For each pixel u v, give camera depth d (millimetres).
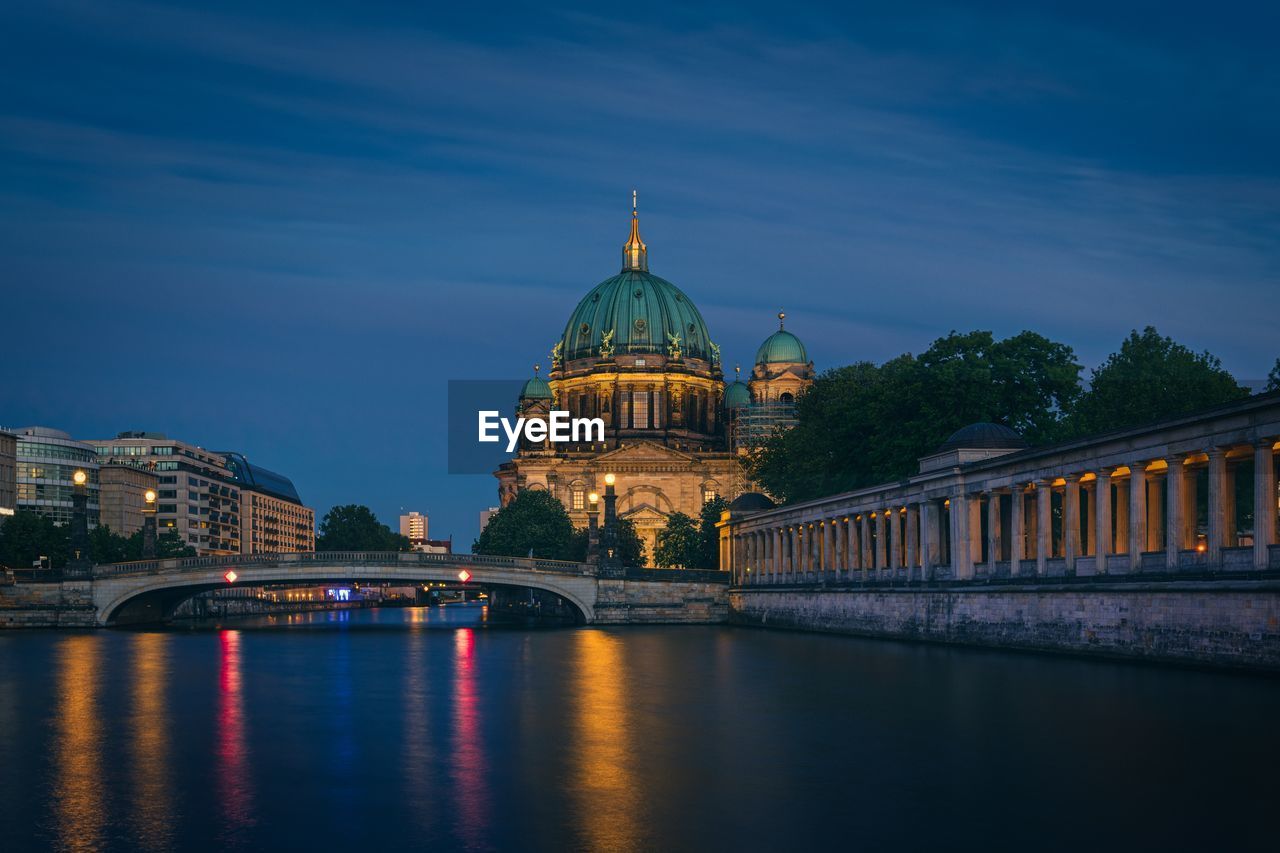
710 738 49844
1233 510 81750
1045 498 92250
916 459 131250
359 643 118250
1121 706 55281
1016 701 58281
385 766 44375
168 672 82250
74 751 48125
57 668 85750
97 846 34000
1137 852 32531
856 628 125250
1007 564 97000
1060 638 86500
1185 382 137250
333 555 153125
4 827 35969
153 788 41000
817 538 144375
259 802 38812
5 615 150625
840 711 57312
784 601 146375
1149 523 91250
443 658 95188
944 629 104812
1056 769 42062
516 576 158375
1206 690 60000
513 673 79938
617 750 47250
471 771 43312
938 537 110688
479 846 33656
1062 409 133750
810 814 36594
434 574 154750
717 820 36000
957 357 133250
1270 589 66250
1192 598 72500
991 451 104250
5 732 53281
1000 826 35000
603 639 123250
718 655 94938
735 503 179125
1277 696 57562
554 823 35844
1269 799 37562
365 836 34719
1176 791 38656
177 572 152875
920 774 41781
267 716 58094
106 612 151625
